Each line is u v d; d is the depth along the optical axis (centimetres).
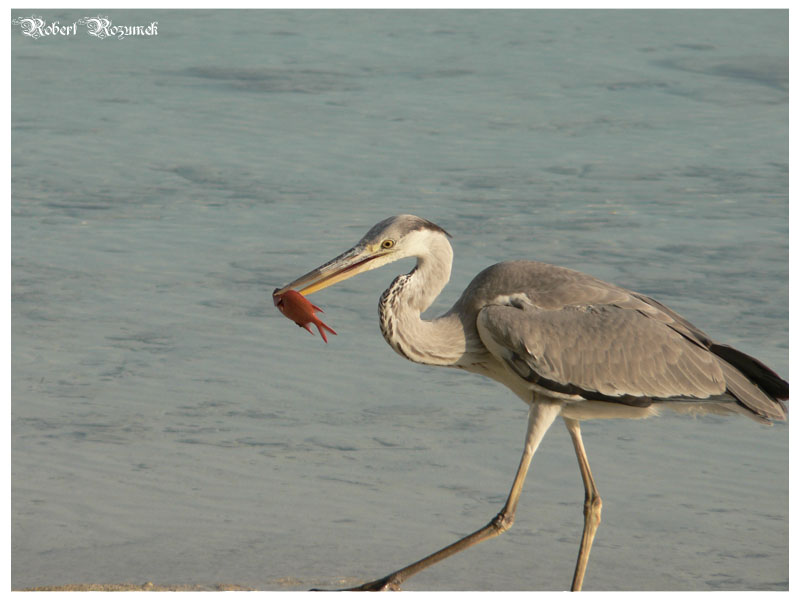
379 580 845
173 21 4144
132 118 2778
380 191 2192
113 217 2012
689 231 1934
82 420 1201
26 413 1213
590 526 867
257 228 1961
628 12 4369
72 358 1380
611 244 1862
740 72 3306
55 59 3491
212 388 1298
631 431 1220
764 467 1123
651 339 870
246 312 1559
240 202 2116
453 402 1284
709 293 1630
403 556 938
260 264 1769
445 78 3269
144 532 967
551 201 2125
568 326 871
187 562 905
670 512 1030
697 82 3186
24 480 1059
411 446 1163
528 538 986
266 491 1056
